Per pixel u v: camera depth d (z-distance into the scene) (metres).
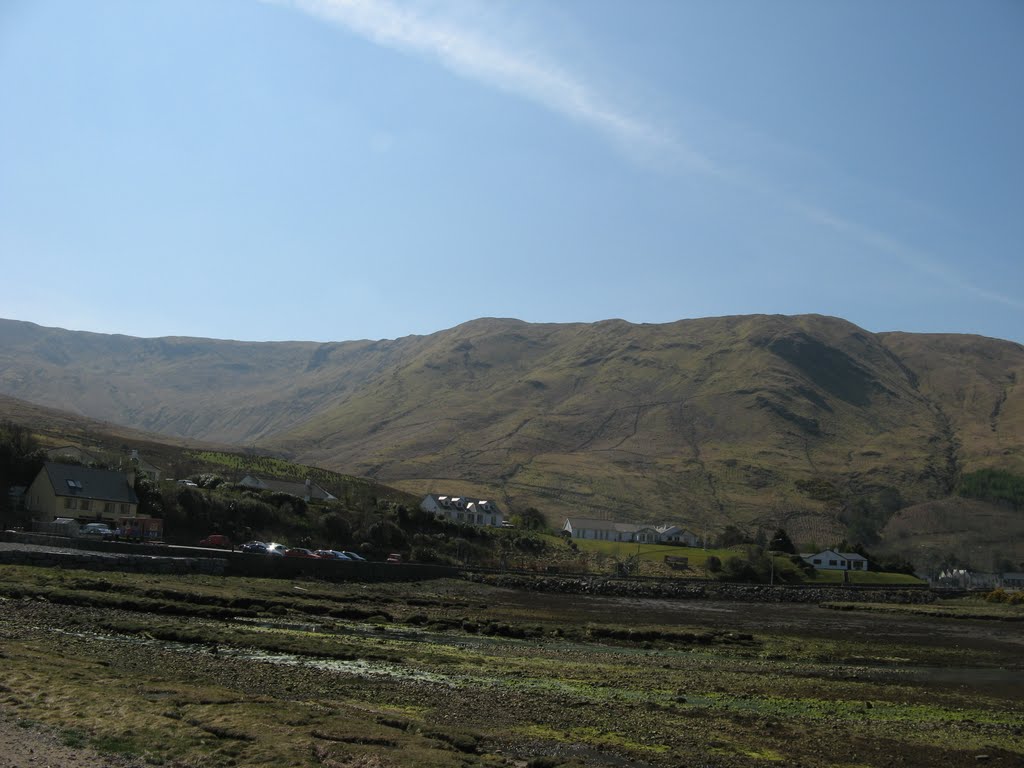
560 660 54.78
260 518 134.12
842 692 48.62
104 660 39.25
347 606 71.94
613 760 31.53
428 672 45.84
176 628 50.75
